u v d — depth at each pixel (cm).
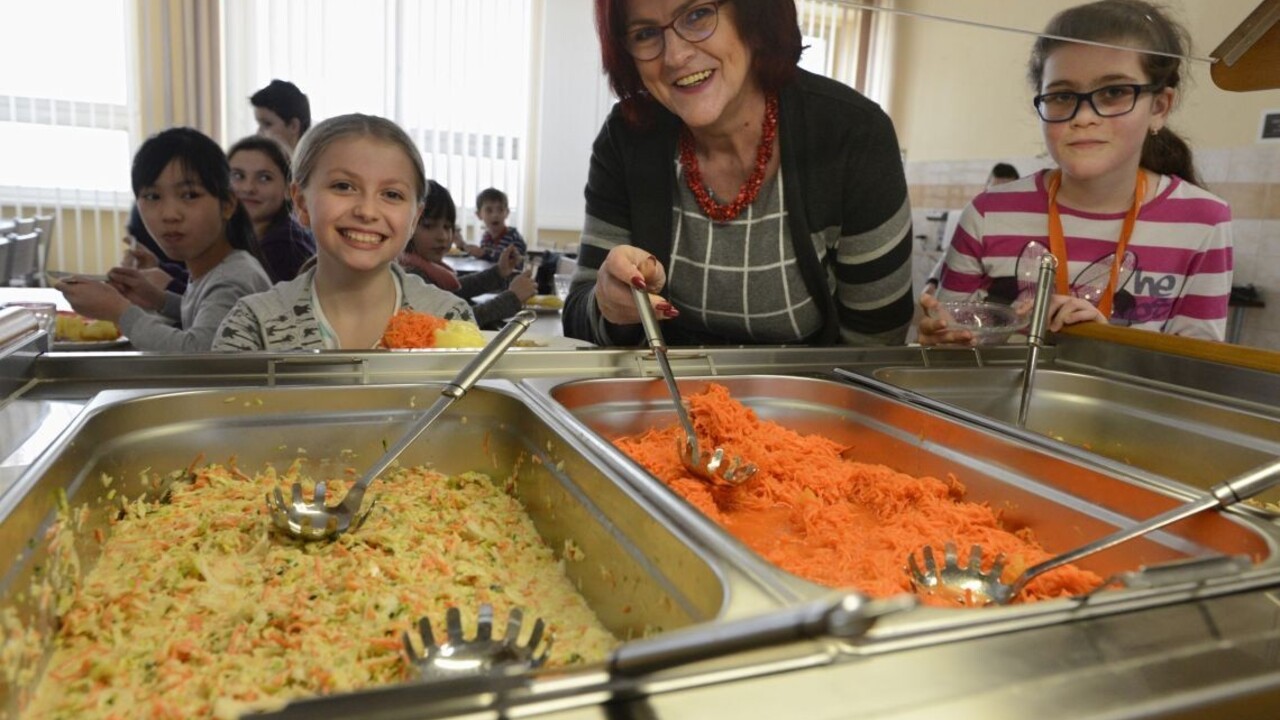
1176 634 50
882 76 493
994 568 80
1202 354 129
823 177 142
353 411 105
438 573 84
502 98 480
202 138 222
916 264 515
